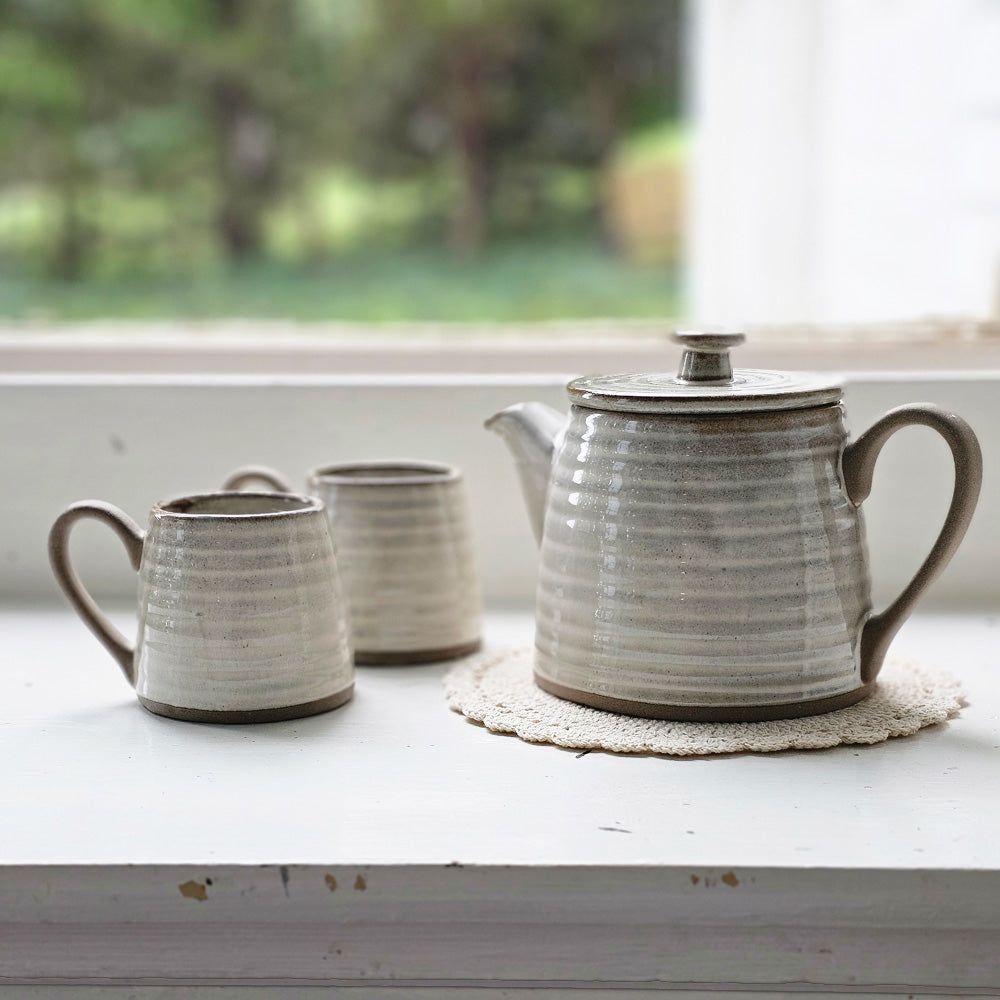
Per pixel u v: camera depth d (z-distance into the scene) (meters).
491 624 0.83
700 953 0.47
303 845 0.48
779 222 1.70
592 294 3.75
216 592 0.61
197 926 0.47
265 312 3.58
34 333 1.06
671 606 0.58
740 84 1.69
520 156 3.75
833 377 0.63
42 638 0.79
